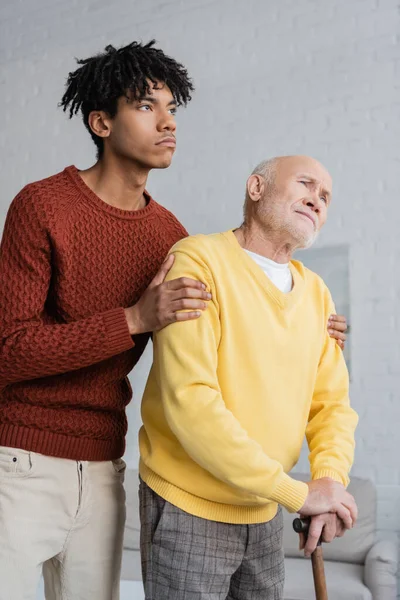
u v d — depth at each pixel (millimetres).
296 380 1527
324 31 3908
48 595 1711
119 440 1697
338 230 3809
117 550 1704
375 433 3682
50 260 1565
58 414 1591
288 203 1537
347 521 1454
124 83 1584
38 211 1550
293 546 3551
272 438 1492
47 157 4457
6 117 4578
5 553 1539
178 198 4148
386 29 3797
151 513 1480
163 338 1449
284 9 3998
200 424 1368
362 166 3791
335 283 3789
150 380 1564
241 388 1469
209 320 1449
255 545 1517
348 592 3121
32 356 1479
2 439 1571
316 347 1589
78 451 1611
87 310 1604
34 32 4566
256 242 1570
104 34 4387
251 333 1476
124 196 1654
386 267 3721
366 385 3711
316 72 3908
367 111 3801
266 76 4008
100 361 1604
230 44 4098
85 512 1629
